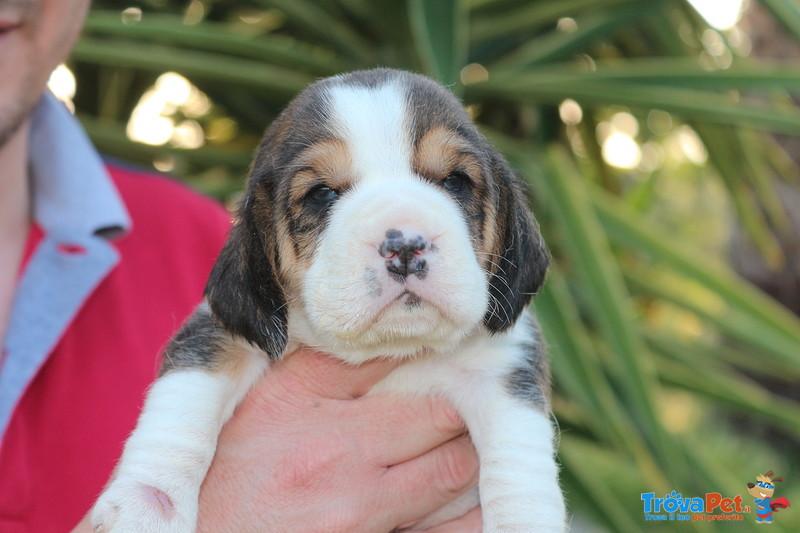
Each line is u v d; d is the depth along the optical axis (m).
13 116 0.52
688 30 1.01
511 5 0.83
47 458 0.51
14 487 0.49
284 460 0.46
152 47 0.84
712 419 1.26
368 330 0.43
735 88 0.80
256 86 0.81
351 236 0.43
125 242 0.59
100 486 0.50
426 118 0.45
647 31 0.95
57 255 0.53
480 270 0.44
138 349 0.54
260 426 0.47
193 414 0.45
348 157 0.45
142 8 0.95
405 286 0.43
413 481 0.46
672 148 1.61
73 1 0.54
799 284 1.12
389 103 0.46
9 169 0.54
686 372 0.87
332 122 0.45
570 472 0.72
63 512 0.50
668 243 0.82
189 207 0.62
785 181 1.07
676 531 0.78
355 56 0.83
